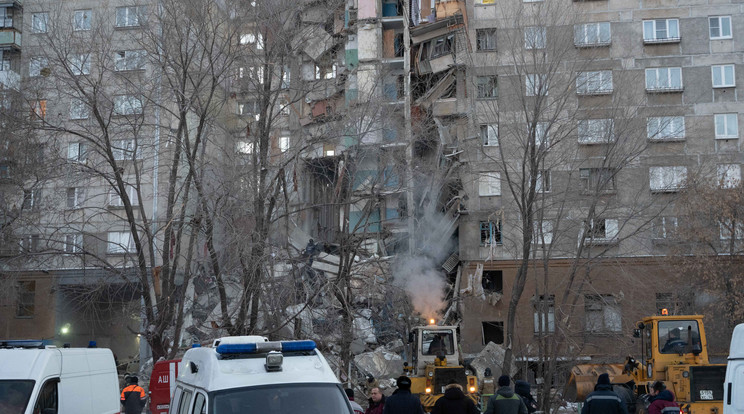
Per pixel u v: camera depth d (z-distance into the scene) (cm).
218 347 838
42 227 2412
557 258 3269
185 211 2223
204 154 2234
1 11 3819
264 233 2072
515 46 2827
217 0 2275
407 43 3700
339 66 3700
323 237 3186
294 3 2264
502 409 1105
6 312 3666
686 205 3133
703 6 3759
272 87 2470
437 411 1068
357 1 3903
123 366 3531
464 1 3697
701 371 1659
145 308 2195
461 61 3659
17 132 2423
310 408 770
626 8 3781
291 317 2091
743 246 3081
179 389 923
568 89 2731
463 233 3556
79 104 2259
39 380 1042
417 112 3503
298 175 2494
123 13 3391
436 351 2039
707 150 3597
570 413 2272
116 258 3316
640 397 1756
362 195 2261
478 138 3050
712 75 3697
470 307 3469
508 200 3312
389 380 2666
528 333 3366
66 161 2234
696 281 3158
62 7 3064
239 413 750
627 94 3150
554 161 2656
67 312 3712
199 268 2252
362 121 2262
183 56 2270
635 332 1922
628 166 3303
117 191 2198
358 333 2564
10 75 3619
